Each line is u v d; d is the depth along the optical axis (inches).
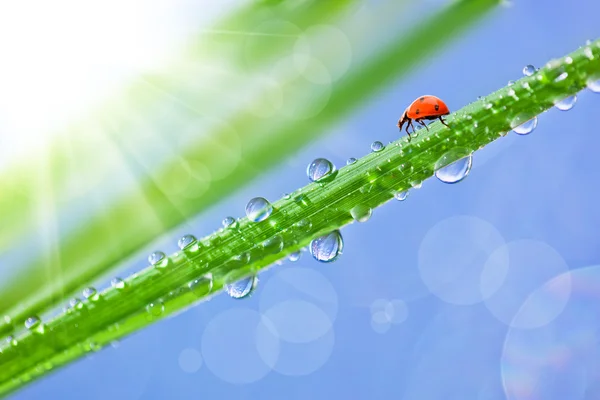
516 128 7.1
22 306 7.2
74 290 7.3
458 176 7.1
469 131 7.1
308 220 7.2
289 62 7.5
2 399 7.2
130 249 7.4
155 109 7.5
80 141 7.4
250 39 7.5
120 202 7.4
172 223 7.4
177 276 7.2
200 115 7.5
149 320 7.2
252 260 7.2
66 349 7.2
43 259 7.3
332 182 7.2
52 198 7.4
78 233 7.3
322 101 7.5
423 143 7.1
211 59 7.5
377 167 7.1
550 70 6.9
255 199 7.2
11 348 7.2
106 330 7.2
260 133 7.5
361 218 7.1
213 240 7.2
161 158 7.4
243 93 7.5
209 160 7.4
